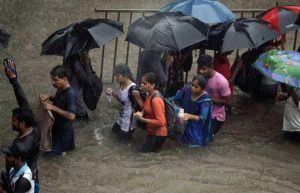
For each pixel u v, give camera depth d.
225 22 12.23
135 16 20.44
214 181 10.35
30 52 17.58
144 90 11.05
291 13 12.91
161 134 11.20
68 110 10.67
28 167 7.59
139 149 11.49
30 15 20.22
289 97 11.95
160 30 11.35
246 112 13.59
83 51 12.00
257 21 12.25
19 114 8.04
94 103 12.51
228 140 12.15
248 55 13.71
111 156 11.26
